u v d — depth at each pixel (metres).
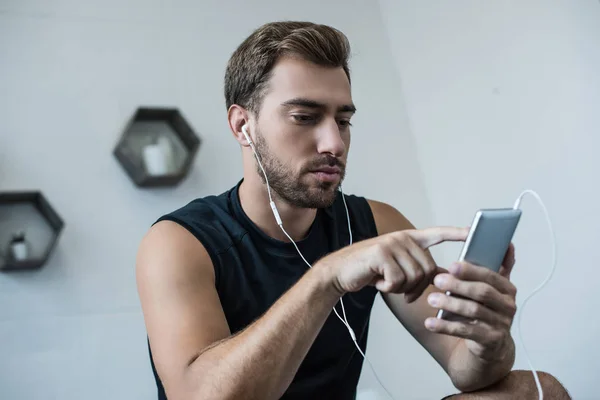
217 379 0.92
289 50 1.21
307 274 0.93
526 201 2.21
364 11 2.88
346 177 2.66
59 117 2.28
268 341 0.91
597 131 1.94
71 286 2.20
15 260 2.09
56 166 2.25
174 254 1.16
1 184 2.17
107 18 2.41
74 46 2.34
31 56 2.28
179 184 2.40
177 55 2.48
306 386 1.25
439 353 1.28
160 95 2.43
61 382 2.13
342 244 1.40
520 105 2.22
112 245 2.27
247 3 2.64
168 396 1.03
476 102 2.43
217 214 1.31
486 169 2.40
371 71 2.82
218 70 2.54
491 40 2.33
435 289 1.37
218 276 1.23
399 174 2.74
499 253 0.89
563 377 2.07
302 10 2.75
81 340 2.18
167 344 1.05
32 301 2.15
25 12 2.30
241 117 1.31
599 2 1.92
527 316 2.19
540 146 2.15
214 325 1.08
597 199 1.94
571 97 2.02
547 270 2.12
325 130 1.19
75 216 2.24
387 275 0.85
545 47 2.11
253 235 1.29
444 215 2.67
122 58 2.40
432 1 2.62
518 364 2.22
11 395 2.07
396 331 2.58
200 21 2.55
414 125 2.81
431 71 2.66
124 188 2.32
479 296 0.86
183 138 2.43
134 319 2.25
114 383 2.19
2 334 2.10
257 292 1.27
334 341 1.29
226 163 2.48
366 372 2.50
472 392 1.14
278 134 1.20
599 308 1.94
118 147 2.27
